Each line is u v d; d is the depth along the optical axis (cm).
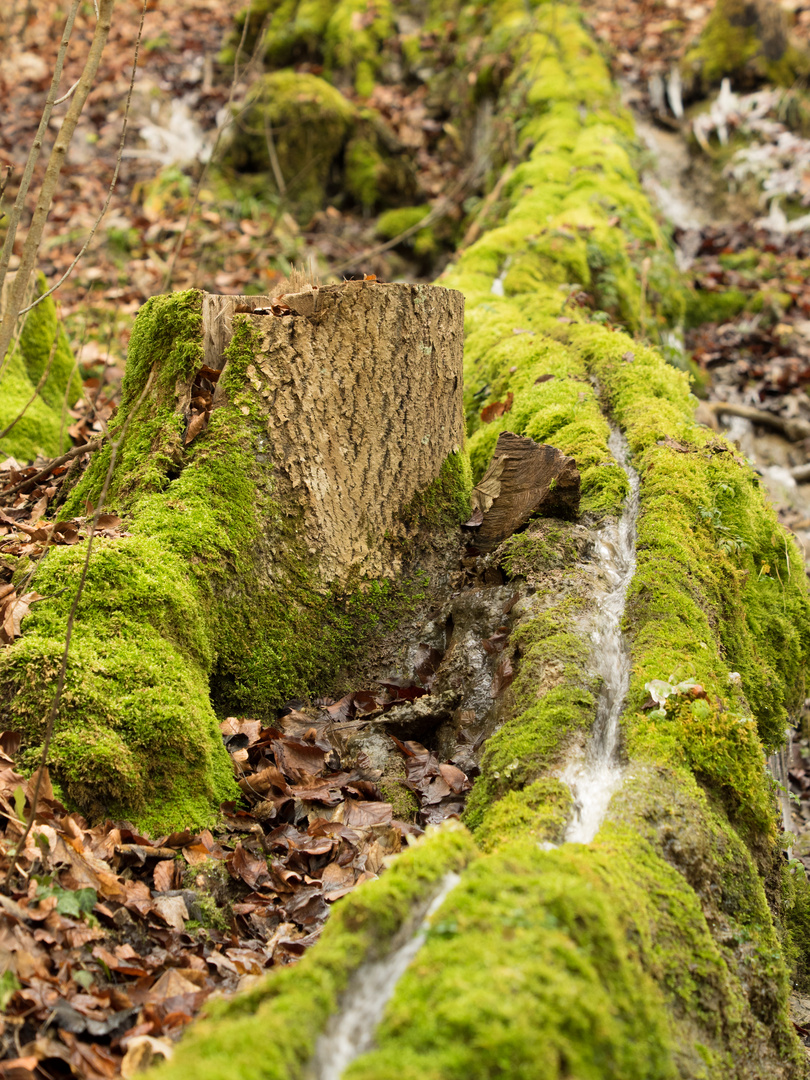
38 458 433
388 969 162
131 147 927
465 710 297
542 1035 139
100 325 645
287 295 318
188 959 206
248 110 905
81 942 194
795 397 704
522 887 166
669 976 187
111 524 299
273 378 312
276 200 877
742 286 838
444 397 350
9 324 284
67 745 231
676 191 996
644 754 240
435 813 269
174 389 314
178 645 275
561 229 649
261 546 310
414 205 950
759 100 1045
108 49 1075
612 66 1110
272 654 310
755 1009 219
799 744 464
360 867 249
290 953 218
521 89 945
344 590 328
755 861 254
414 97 1082
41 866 204
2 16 1112
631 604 295
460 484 361
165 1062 148
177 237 779
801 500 627
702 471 358
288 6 1111
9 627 252
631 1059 153
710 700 254
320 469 321
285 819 267
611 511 339
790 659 354
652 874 203
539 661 273
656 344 619
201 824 245
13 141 930
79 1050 172
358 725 305
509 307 549
